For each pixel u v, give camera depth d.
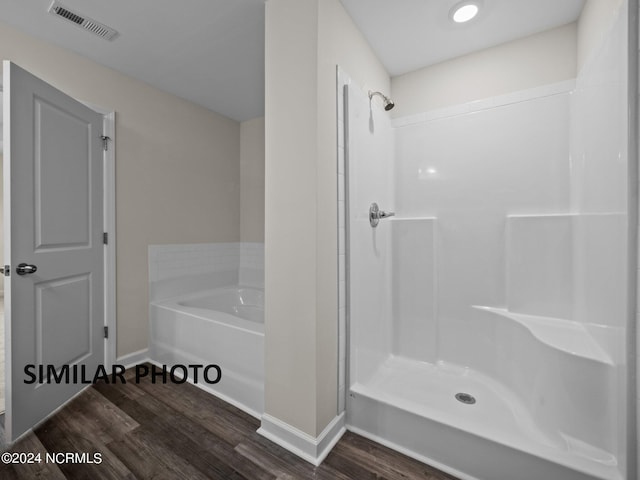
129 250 2.39
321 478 1.30
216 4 1.65
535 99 1.81
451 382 1.89
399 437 1.47
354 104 1.66
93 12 1.71
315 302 1.39
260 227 3.25
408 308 2.18
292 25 1.45
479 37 1.87
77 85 2.10
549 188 1.77
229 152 3.27
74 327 1.94
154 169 2.57
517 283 1.83
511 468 1.22
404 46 1.95
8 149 1.52
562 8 1.64
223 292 3.01
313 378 1.40
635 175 1.07
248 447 1.48
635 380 1.06
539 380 1.48
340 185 1.58
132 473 1.32
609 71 1.25
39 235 1.69
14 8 1.67
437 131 2.10
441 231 2.09
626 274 1.09
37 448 1.47
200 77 2.44
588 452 1.22
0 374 2.22
